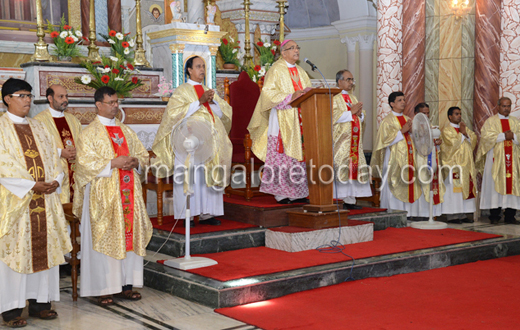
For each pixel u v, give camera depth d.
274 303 4.61
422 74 9.30
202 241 5.73
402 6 9.23
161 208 6.38
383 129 7.83
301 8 14.16
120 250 4.62
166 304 4.69
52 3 9.55
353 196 7.13
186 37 9.04
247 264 5.25
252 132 6.60
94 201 4.64
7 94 4.27
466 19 9.11
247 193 6.80
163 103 8.29
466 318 4.23
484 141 8.21
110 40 8.97
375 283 5.22
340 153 6.90
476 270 5.80
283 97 6.06
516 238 6.67
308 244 5.83
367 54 13.20
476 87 9.11
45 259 4.30
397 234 6.75
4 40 8.72
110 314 4.46
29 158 4.26
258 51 11.45
